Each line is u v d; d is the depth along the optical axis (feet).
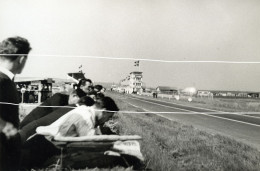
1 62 17.49
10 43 17.79
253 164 12.89
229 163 13.04
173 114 23.41
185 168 12.69
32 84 20.58
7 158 13.48
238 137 17.03
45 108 15.12
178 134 16.56
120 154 13.20
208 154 13.85
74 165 12.62
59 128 13.07
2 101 14.85
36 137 13.37
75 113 13.05
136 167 13.01
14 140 13.69
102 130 14.66
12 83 15.57
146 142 14.61
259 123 21.75
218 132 18.02
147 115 21.34
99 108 13.44
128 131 16.49
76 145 12.98
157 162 13.11
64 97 15.26
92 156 12.96
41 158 13.15
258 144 15.58
